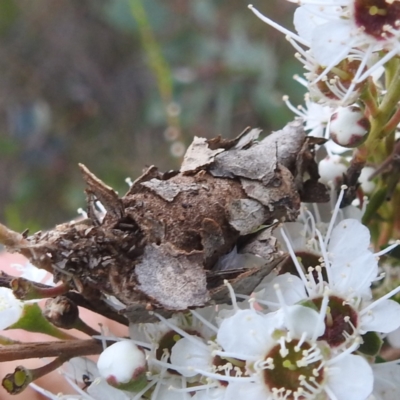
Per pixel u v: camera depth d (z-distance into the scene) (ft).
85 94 1.73
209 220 0.82
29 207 1.62
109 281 0.81
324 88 0.84
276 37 1.46
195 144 0.83
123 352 0.82
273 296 0.83
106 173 1.63
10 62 1.77
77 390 0.84
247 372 0.82
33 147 1.67
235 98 1.39
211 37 1.46
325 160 0.86
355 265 0.83
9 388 0.82
